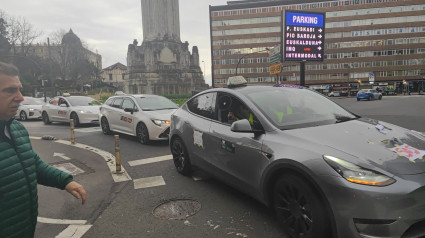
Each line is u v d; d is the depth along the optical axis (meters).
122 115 9.42
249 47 87.50
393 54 82.75
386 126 3.45
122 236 3.21
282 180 2.96
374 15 82.69
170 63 45.97
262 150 3.21
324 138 2.92
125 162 6.47
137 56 47.31
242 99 3.85
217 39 88.56
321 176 2.53
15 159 1.66
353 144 2.77
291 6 85.06
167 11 44.88
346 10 83.56
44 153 7.46
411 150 2.68
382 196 2.28
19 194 1.65
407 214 2.28
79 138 9.76
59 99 13.98
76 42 81.25
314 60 20.08
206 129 4.32
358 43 84.00
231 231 3.22
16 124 1.77
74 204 4.16
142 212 3.81
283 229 3.14
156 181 5.02
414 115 13.64
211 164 4.21
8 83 1.62
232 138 3.71
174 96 43.50
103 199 4.32
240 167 3.58
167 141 8.84
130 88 45.22
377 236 2.30
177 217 3.62
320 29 20.00
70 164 6.32
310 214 2.67
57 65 74.06
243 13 87.12
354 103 28.64
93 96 63.47
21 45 53.69
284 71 86.88
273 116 3.49
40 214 3.86
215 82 89.56
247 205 3.88
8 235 1.62
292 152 2.87
